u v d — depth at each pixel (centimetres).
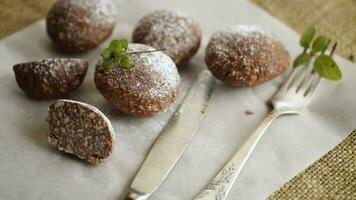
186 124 37
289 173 35
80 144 34
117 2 47
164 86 36
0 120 36
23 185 33
